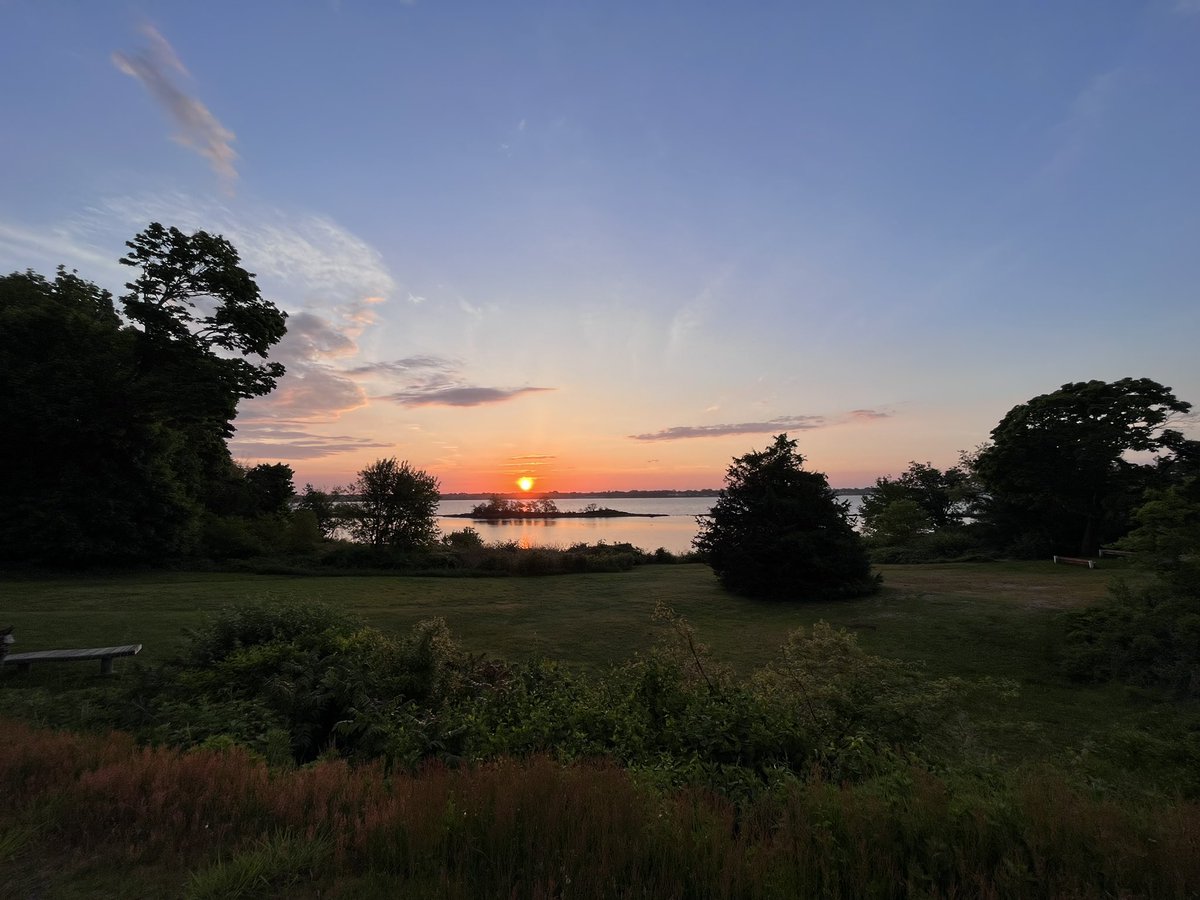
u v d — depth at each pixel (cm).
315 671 672
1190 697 1000
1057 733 895
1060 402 3206
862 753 464
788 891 269
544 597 2134
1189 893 275
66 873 286
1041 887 277
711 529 2341
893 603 1881
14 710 633
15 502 2261
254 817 339
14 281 2500
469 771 398
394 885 275
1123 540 1179
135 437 2525
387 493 3056
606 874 275
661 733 523
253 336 2733
